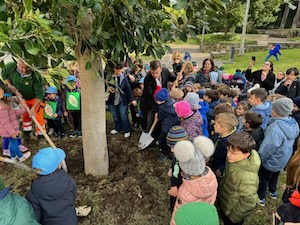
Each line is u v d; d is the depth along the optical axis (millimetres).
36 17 1405
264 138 2873
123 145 4352
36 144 4359
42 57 1956
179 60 6449
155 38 2609
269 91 5398
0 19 1583
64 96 4574
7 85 3527
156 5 2100
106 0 1906
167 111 3607
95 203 3039
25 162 3865
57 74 1882
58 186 2004
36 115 4141
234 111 3416
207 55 17906
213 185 2152
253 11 18234
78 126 4688
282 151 2781
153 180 3428
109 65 3047
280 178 3682
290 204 1649
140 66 5188
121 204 3041
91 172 3449
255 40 20562
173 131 2949
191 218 1432
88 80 3002
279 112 2793
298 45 18922
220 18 2439
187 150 2033
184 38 2328
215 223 1433
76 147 4230
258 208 3100
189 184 2143
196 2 2102
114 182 3373
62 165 2449
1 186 1759
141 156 4016
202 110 3729
